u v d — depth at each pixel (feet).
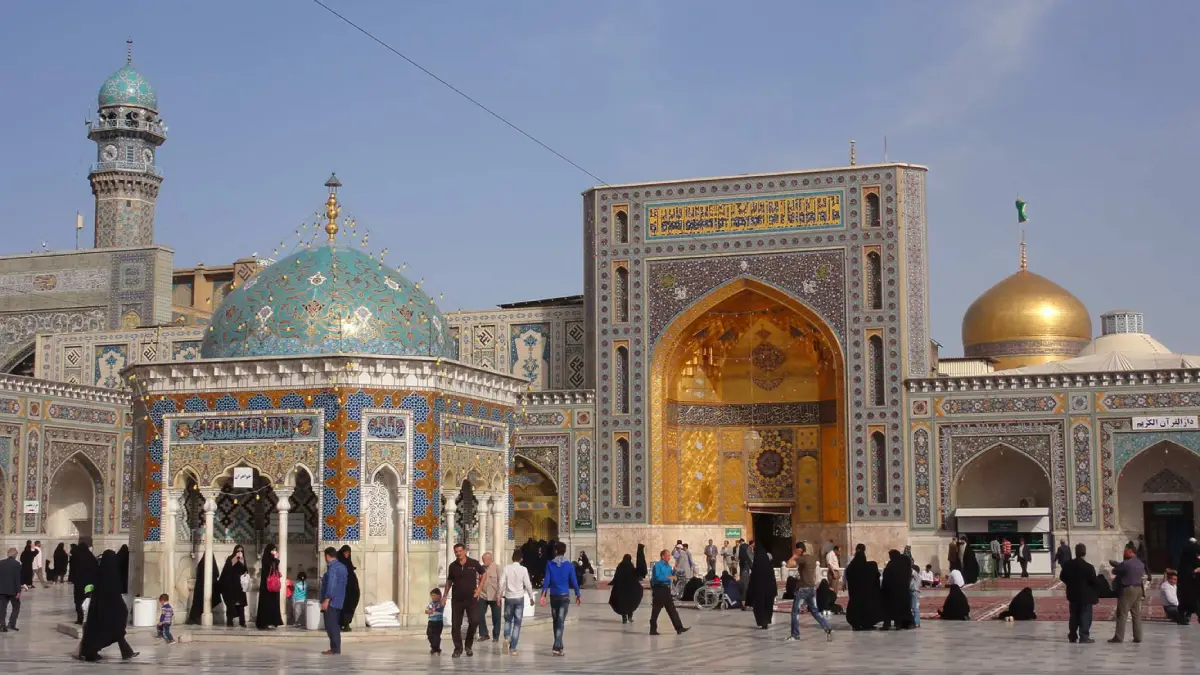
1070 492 81.71
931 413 84.53
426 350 53.47
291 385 48.85
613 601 53.62
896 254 85.97
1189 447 79.92
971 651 40.81
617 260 90.99
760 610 50.85
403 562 48.26
